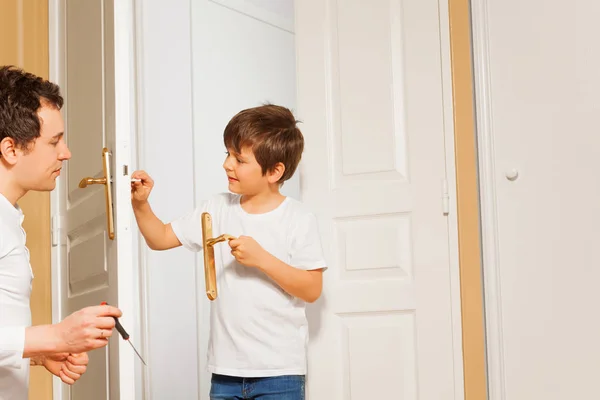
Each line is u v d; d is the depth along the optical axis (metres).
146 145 2.59
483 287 2.29
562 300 2.20
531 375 2.21
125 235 1.67
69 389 2.36
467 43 2.33
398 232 2.37
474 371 2.25
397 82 2.41
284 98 3.33
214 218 2.08
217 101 2.95
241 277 1.96
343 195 2.43
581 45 2.22
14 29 2.62
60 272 2.54
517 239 2.26
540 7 2.28
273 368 1.92
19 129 1.53
